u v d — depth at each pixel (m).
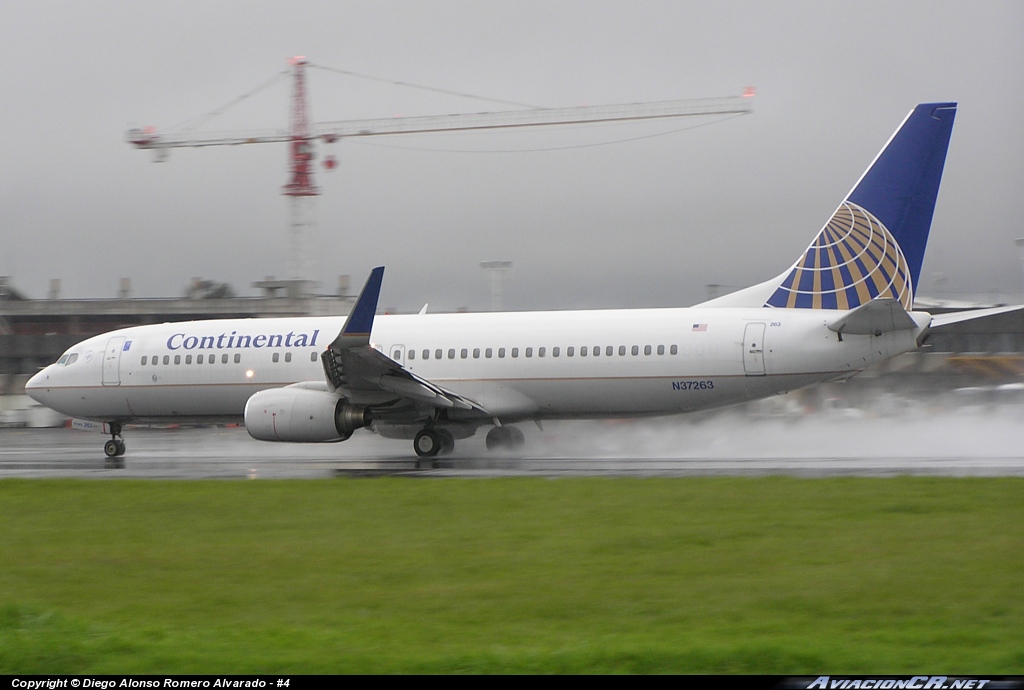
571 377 98.44
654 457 97.25
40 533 55.38
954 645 29.19
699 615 33.84
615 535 48.88
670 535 48.38
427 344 103.31
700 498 59.91
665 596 36.53
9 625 34.09
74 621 34.47
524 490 65.44
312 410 95.56
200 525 56.12
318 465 93.75
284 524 55.56
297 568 43.53
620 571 40.91
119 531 55.06
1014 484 62.06
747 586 37.50
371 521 55.66
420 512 58.16
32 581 42.69
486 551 46.03
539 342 99.81
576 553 44.88
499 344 100.94
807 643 29.33
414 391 95.19
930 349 193.75
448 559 44.47
